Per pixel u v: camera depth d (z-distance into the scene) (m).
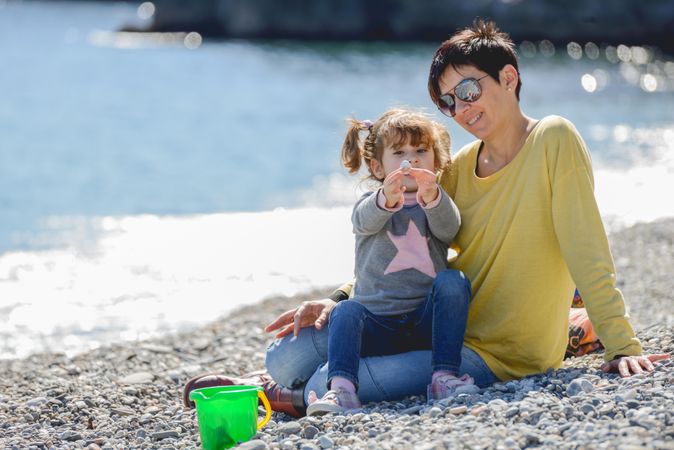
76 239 26.92
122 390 13.11
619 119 52.19
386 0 111.69
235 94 64.81
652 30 103.12
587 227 9.57
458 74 9.82
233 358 15.28
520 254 9.87
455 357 9.54
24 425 11.23
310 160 41.56
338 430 8.77
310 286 21.39
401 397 10.05
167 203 32.69
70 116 56.25
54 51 98.88
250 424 9.02
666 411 7.84
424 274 9.98
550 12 103.56
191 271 23.06
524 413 8.28
